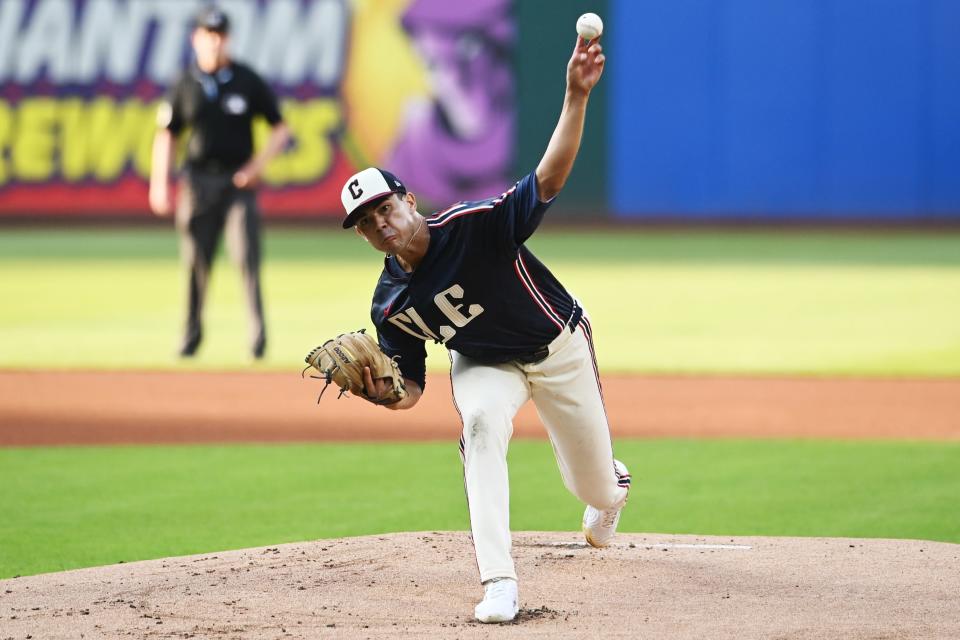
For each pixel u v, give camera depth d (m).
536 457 30.67
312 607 17.00
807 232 89.31
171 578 18.75
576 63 15.20
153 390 39.91
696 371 43.56
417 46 89.00
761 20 87.88
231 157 41.97
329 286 65.31
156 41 88.44
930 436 33.06
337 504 25.41
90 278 68.81
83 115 89.00
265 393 39.44
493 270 16.42
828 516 24.08
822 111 88.31
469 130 89.44
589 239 87.38
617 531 22.77
